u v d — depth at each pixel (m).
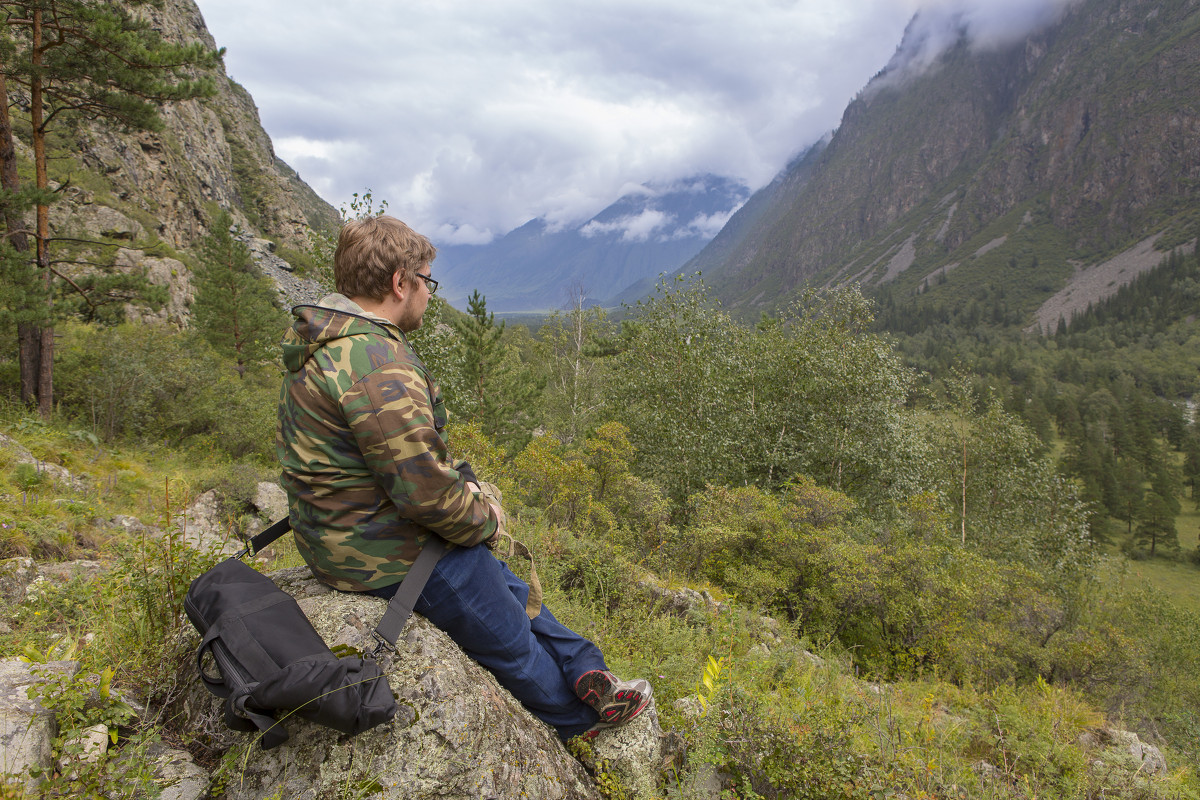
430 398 1.75
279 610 1.63
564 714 2.20
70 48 12.98
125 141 45.69
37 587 3.17
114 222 33.03
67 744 1.59
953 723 5.21
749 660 4.97
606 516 9.31
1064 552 25.47
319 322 1.63
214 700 1.83
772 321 25.73
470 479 1.96
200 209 54.88
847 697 4.75
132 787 1.54
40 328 13.04
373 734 1.67
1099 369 177.62
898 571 11.52
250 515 9.76
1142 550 86.62
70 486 8.17
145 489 9.64
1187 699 13.59
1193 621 21.38
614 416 23.83
